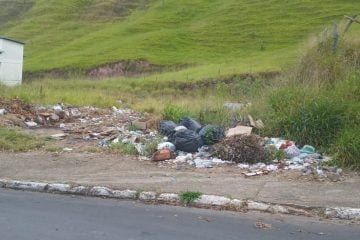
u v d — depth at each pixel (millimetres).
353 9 47656
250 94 15383
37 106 18984
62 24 66375
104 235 6000
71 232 6098
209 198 7402
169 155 10086
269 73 31438
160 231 6184
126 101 24781
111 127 14789
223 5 57375
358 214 6809
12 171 9273
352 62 13953
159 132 12789
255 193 7719
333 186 8156
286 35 45281
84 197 7871
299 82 13352
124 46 48250
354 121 10469
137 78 37219
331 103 10906
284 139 11008
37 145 11578
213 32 49375
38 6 74875
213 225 6469
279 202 7293
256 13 51969
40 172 9164
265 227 6418
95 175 8898
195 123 12203
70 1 72875
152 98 26672
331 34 15469
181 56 44094
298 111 11234
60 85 33125
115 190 7875
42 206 7301
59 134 13609
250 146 9844
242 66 35156
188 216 6855
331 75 13133
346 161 9242
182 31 50625
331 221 6738
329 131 10578
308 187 8094
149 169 9352
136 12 66625
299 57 15727
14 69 32031
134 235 6016
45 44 59281
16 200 7637
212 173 9000
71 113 18172
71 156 10539
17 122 15398
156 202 7551
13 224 6387
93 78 39906
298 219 6789
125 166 9609
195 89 31531
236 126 11867
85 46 53156
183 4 61094
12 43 31641
